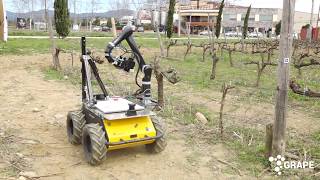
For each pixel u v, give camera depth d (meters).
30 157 5.41
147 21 58.16
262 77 14.34
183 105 8.81
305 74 16.03
